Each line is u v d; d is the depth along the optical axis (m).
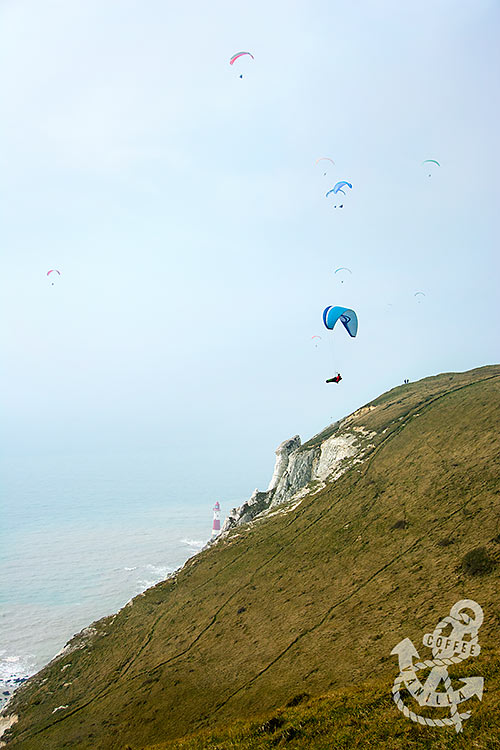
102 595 194.12
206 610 61.53
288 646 45.38
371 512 64.88
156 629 62.34
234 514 104.94
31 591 198.50
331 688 34.91
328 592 52.50
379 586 48.66
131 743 40.59
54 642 147.88
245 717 36.38
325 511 72.69
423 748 18.03
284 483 101.75
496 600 37.19
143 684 49.94
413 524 57.00
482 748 17.03
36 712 53.59
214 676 45.94
